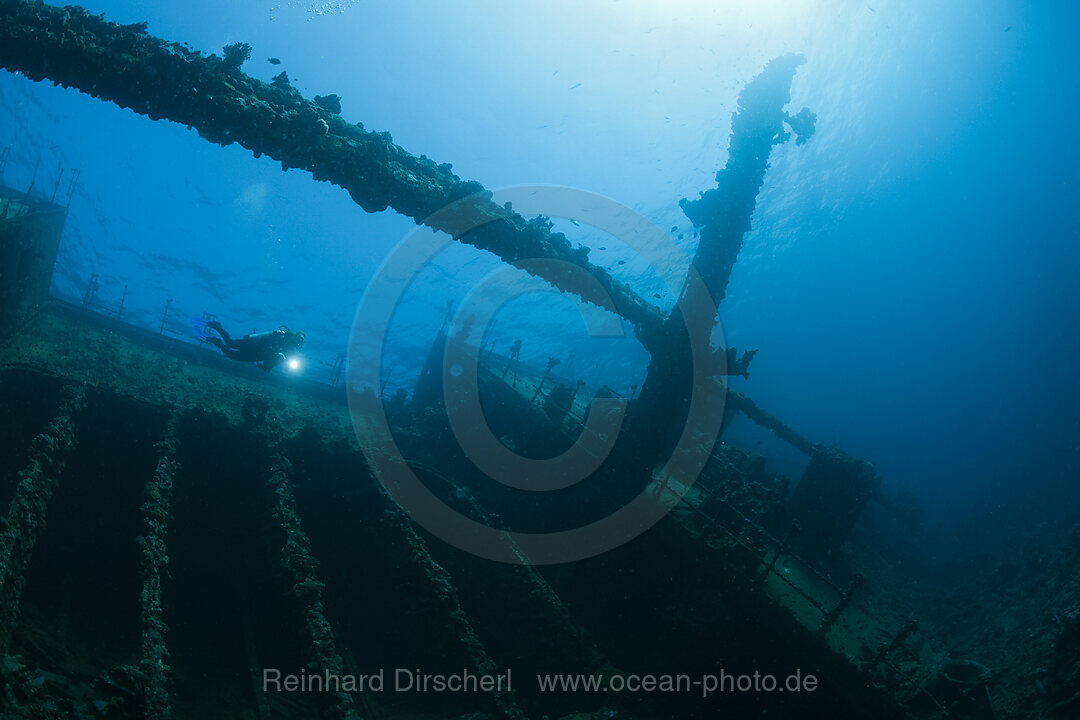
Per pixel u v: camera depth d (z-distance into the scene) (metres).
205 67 5.43
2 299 9.80
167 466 8.22
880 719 7.25
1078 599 10.48
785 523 13.22
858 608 11.09
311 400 13.99
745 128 9.75
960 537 23.80
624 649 9.17
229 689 7.75
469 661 6.95
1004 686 9.39
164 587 8.44
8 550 5.81
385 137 6.67
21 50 4.88
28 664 6.61
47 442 7.61
